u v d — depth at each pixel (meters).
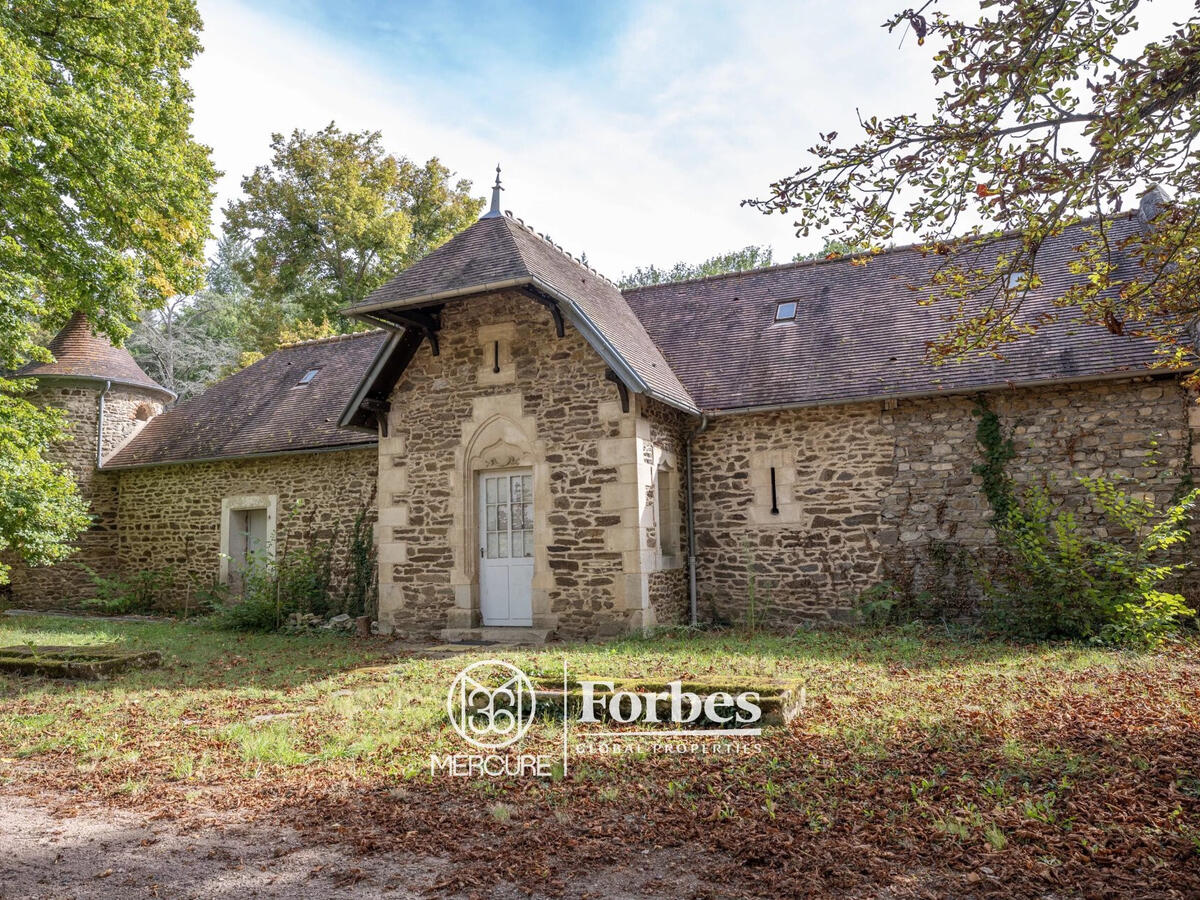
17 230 10.82
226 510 14.24
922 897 3.07
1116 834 3.51
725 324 12.74
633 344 10.87
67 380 15.57
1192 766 4.26
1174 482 8.98
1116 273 10.14
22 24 10.30
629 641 9.25
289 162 25.23
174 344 30.34
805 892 3.12
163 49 12.20
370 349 15.77
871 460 10.31
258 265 24.83
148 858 3.68
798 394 10.52
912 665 7.38
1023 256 4.80
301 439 13.38
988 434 9.79
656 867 3.42
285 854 3.68
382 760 5.02
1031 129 4.05
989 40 3.85
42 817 4.27
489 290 9.64
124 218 11.03
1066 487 9.42
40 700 7.03
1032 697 5.91
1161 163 4.08
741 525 10.87
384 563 11.22
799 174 4.43
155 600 14.86
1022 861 3.30
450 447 10.94
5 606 14.39
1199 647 7.56
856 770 4.46
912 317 11.23
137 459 15.29
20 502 10.91
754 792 4.21
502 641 10.16
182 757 5.22
